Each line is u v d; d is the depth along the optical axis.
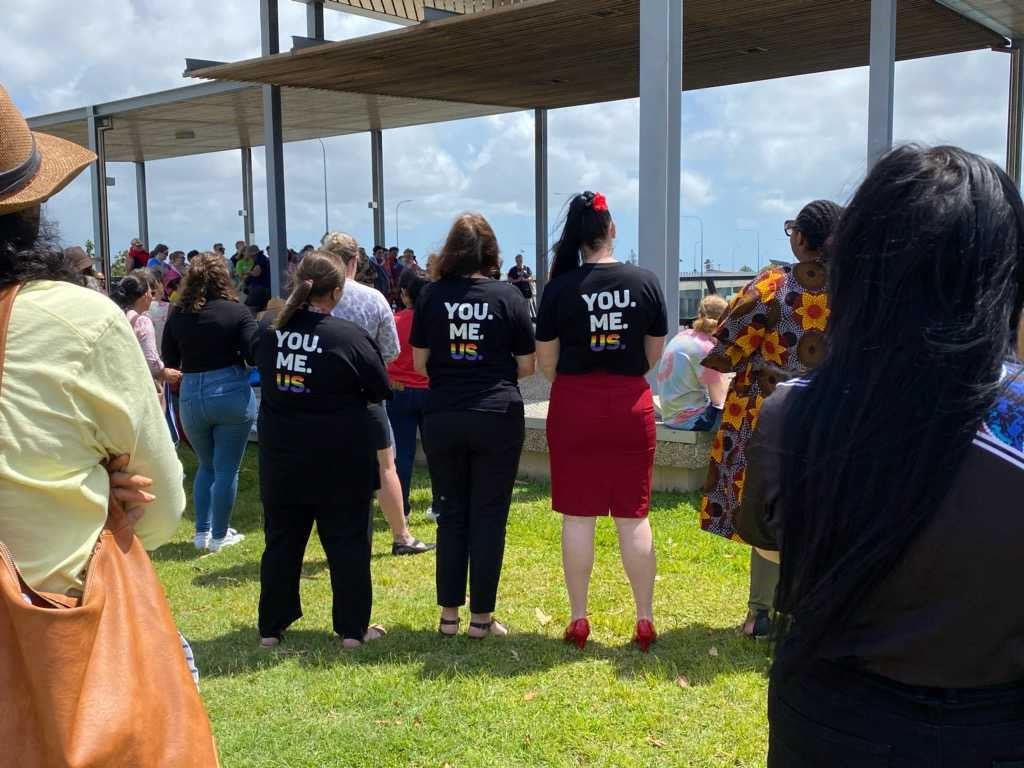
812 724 1.29
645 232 7.18
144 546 1.82
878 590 1.21
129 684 1.49
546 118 15.71
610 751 3.16
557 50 10.14
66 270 1.65
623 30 9.07
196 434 5.87
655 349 3.90
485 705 3.51
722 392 4.85
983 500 1.14
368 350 3.91
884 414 1.16
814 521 1.23
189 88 14.09
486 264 4.08
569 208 3.89
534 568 5.25
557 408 3.90
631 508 3.93
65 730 1.41
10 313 1.51
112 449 1.64
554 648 4.08
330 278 3.91
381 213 19.78
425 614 4.58
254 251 17.45
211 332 5.64
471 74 11.62
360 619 4.15
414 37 9.15
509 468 4.09
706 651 4.02
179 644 1.64
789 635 1.31
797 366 3.71
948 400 1.14
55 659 1.42
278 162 12.10
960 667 1.19
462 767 3.08
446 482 4.16
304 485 3.98
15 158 1.53
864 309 1.22
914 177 1.22
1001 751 1.20
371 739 3.25
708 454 6.71
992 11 8.87
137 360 1.65
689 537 5.70
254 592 5.07
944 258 1.18
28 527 1.50
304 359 3.85
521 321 4.02
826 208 3.57
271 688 3.70
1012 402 1.18
